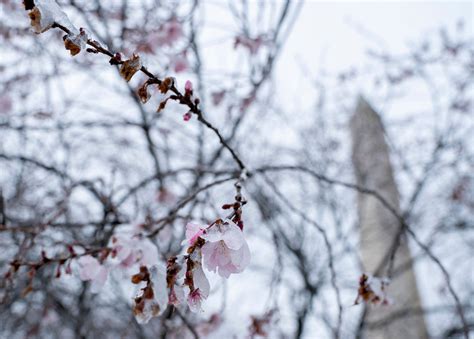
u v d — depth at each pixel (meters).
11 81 3.82
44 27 1.39
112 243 1.92
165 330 3.41
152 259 1.82
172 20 3.40
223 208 1.56
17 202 3.61
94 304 4.22
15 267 2.17
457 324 5.74
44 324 4.17
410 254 5.84
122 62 1.54
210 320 3.48
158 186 4.10
